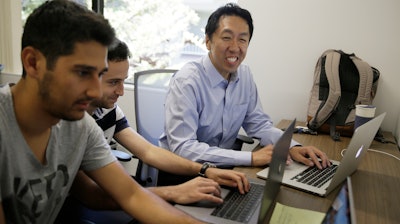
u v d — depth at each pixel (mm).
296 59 2336
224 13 1575
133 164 2361
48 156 916
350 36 2205
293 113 2410
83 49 732
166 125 1544
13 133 821
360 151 1250
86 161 1065
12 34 2996
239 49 1578
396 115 2186
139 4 2854
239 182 1129
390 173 1354
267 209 923
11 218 879
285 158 1055
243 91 1793
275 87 2416
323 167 1361
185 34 2807
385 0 2096
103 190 1134
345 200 1085
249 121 1853
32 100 795
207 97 1642
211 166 1280
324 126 2002
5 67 3055
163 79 1998
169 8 2797
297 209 1000
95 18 755
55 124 875
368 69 2008
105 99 1268
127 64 1275
